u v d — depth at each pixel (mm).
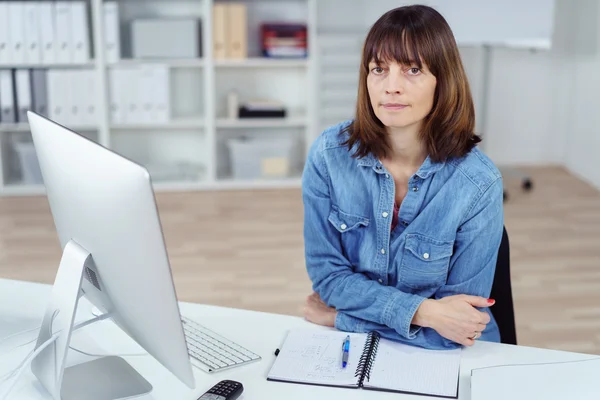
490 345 1487
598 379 1273
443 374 1356
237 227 4223
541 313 3119
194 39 4781
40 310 1637
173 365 1188
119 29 4840
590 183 5254
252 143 5008
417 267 1560
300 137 5312
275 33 4879
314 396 1292
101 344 1493
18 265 3570
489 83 5496
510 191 5027
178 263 3658
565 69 5598
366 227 1605
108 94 4746
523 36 4855
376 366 1381
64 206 1289
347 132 1623
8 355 1438
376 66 1451
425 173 1516
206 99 4848
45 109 4691
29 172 4852
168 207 4590
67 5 4586
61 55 4648
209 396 1248
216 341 1495
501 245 1699
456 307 1456
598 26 5066
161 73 4746
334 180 1607
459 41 4910
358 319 1538
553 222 4355
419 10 1439
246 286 3381
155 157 5246
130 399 1289
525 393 1231
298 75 5215
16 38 4594
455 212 1516
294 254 3807
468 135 1523
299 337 1503
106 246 1187
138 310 1186
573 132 5543
